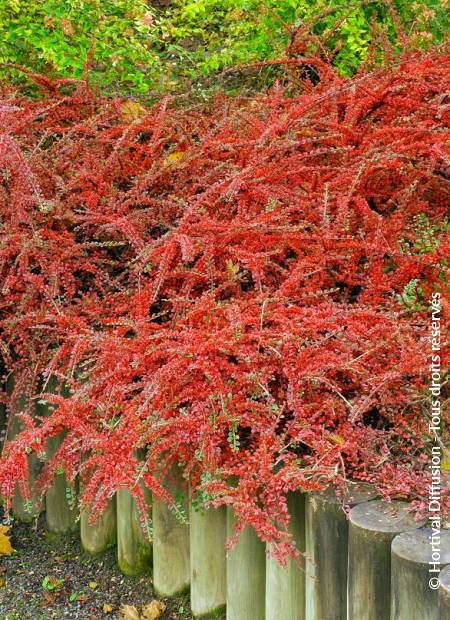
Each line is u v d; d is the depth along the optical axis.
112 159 2.57
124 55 4.09
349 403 1.78
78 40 3.88
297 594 1.95
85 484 2.25
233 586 2.12
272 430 1.75
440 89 2.59
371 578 1.64
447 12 3.94
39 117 3.15
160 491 1.78
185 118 3.16
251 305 2.06
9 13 3.88
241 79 4.55
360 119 2.69
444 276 2.22
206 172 2.71
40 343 2.45
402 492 1.72
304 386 1.91
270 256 2.35
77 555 2.62
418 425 1.87
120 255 2.68
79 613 2.36
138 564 2.49
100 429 2.03
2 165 2.41
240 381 1.85
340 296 2.31
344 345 1.91
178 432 1.81
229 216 2.47
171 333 1.93
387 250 2.14
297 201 2.36
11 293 2.54
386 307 2.13
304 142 2.43
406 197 2.32
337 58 4.21
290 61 3.08
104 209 2.52
